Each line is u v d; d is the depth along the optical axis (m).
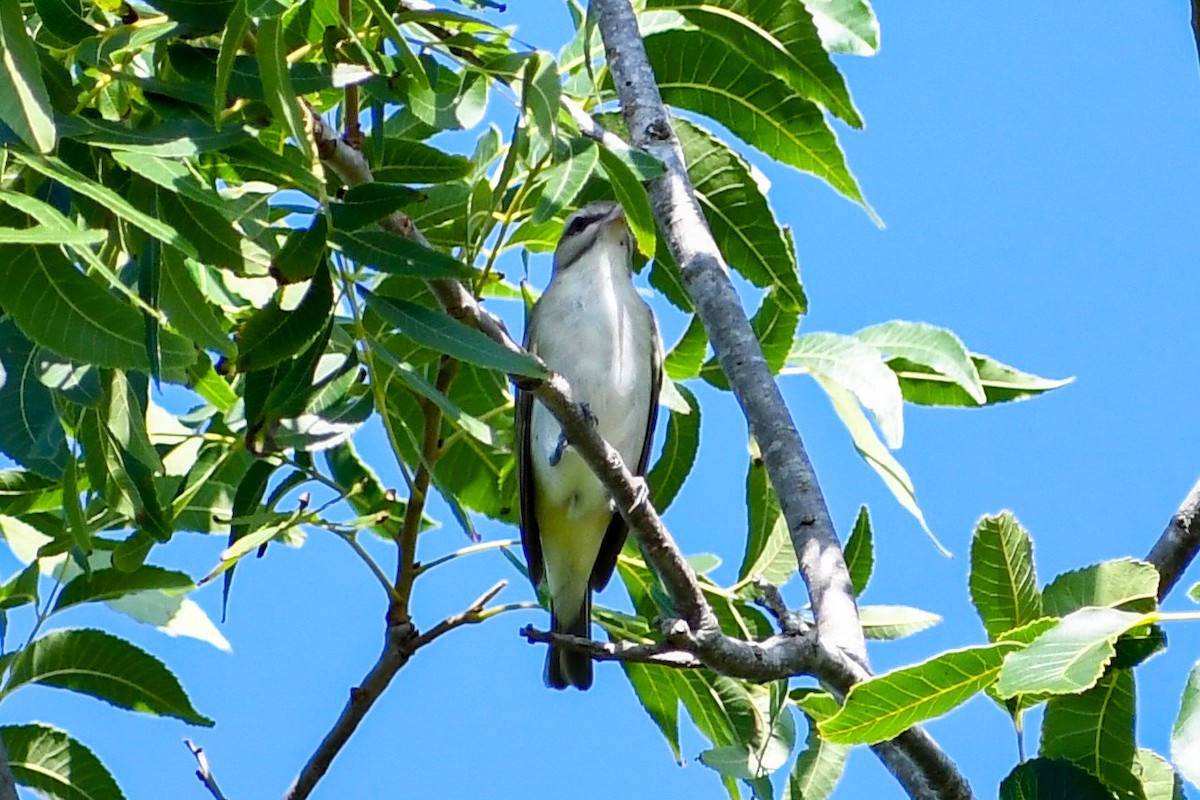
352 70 6.98
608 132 8.87
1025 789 6.50
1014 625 7.10
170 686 8.23
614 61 9.14
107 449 7.06
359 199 6.62
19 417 6.66
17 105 5.07
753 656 6.92
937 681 5.91
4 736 8.05
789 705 8.94
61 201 6.39
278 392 6.86
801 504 7.79
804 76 9.29
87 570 7.57
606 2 9.35
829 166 9.56
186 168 6.20
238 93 6.68
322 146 7.26
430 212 8.89
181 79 6.81
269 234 6.68
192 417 9.19
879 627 8.90
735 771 8.36
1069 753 7.00
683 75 9.60
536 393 7.35
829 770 8.60
